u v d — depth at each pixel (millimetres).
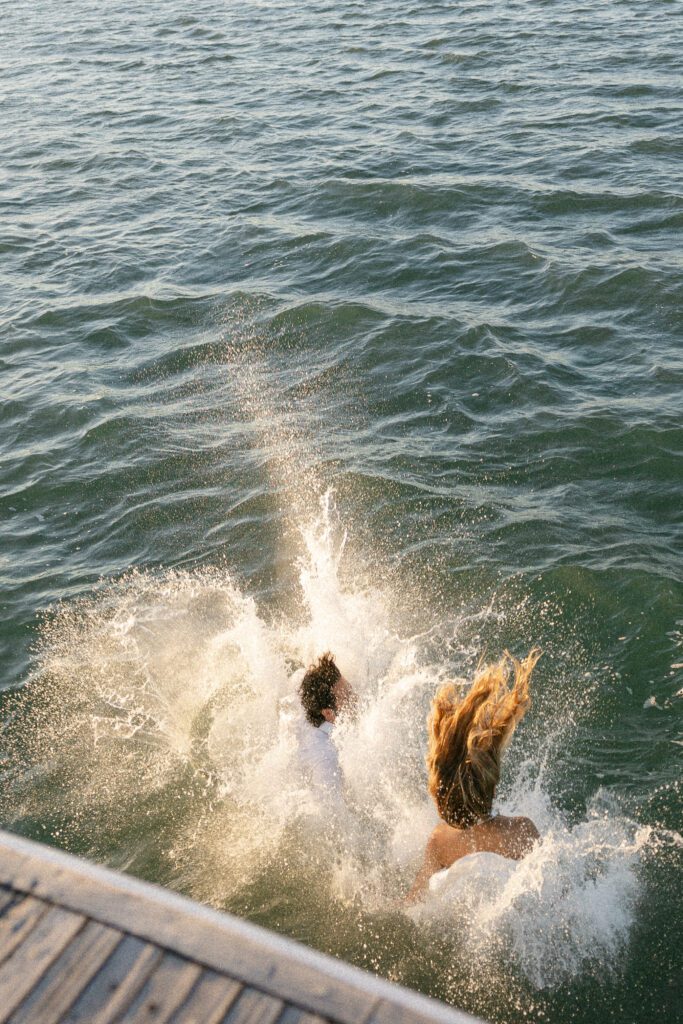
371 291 13242
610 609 7496
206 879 5562
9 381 11648
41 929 3221
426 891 5113
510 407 10430
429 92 21641
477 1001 4797
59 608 8039
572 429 9914
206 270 14336
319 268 14070
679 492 8938
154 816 6012
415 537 8594
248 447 10094
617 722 6488
